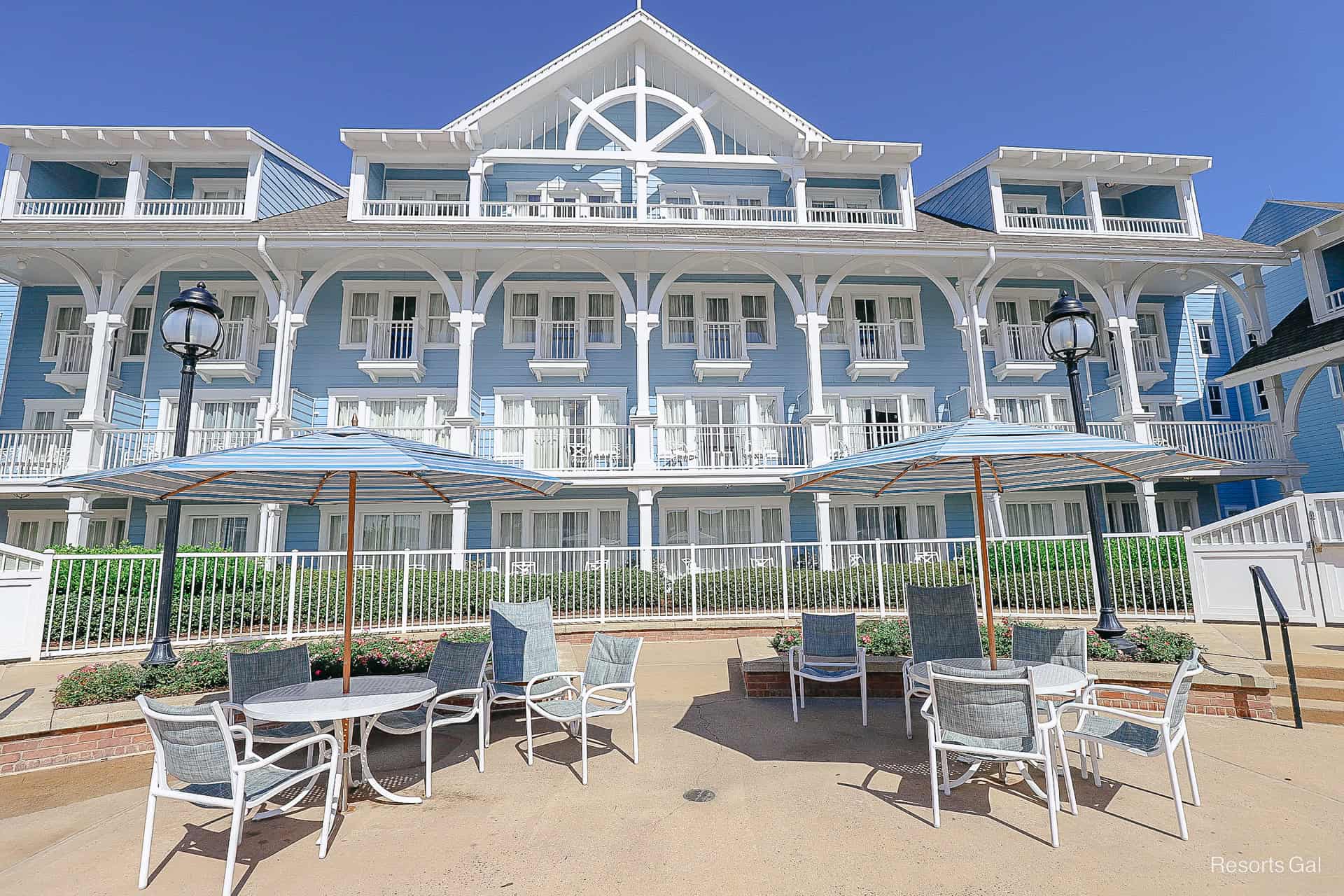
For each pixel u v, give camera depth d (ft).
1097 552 25.88
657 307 50.55
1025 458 21.66
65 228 48.80
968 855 13.23
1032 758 13.82
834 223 57.57
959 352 60.34
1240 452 52.95
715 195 61.72
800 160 59.11
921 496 57.41
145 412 52.95
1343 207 55.47
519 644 23.94
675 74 62.34
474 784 17.83
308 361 55.26
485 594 37.37
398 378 55.93
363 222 53.21
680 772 18.39
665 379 57.93
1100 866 12.70
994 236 56.44
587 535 55.42
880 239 50.52
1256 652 25.70
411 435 54.70
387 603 34.50
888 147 57.82
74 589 30.71
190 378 25.32
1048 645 20.48
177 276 55.21
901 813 15.33
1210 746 19.24
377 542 53.57
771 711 24.57
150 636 31.78
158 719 12.91
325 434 17.20
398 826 15.23
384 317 56.39
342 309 56.03
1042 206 64.03
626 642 20.68
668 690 27.84
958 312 52.42
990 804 15.65
